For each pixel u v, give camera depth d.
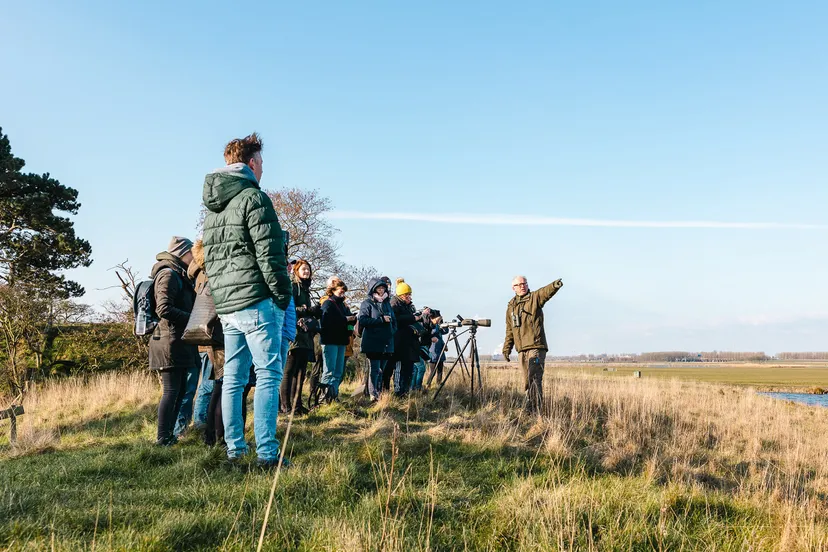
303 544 3.12
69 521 3.29
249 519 3.45
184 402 6.43
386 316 8.09
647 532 3.77
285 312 5.06
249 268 4.48
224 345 4.82
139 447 5.42
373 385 8.48
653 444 7.98
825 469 7.79
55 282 19.83
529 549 3.40
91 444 5.98
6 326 14.55
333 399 8.01
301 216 27.45
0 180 20.09
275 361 4.60
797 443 9.36
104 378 12.24
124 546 2.87
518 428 7.15
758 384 44.56
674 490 4.75
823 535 4.12
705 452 8.12
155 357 5.58
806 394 36.44
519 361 9.05
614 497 4.31
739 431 10.49
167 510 3.54
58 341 15.85
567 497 4.08
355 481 4.32
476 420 7.16
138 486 4.24
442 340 12.34
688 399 14.27
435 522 3.77
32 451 5.71
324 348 8.02
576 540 3.52
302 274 7.35
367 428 6.55
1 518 3.26
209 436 5.41
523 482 4.70
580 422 8.20
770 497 5.30
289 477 4.19
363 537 3.13
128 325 16.72
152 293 5.66
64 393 11.17
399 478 4.55
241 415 4.78
